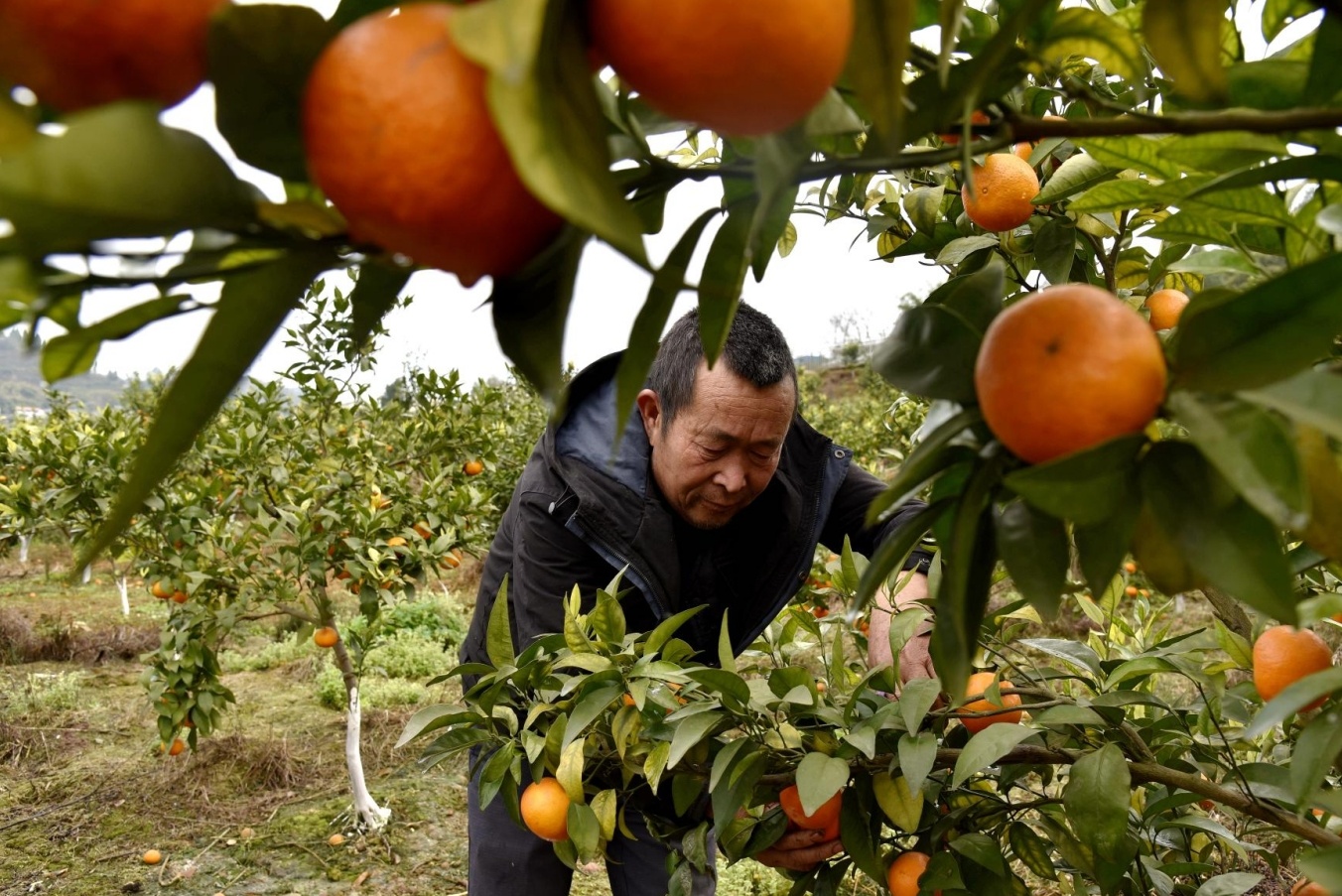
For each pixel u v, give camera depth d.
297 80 0.40
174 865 4.19
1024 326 0.48
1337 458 0.59
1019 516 0.59
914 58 0.57
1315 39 0.57
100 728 5.88
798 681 1.32
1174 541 0.49
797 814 1.37
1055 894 2.78
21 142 0.38
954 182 1.57
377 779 5.14
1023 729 1.15
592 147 0.37
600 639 1.51
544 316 0.45
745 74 0.37
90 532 4.36
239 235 0.40
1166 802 1.34
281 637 7.88
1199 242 0.81
